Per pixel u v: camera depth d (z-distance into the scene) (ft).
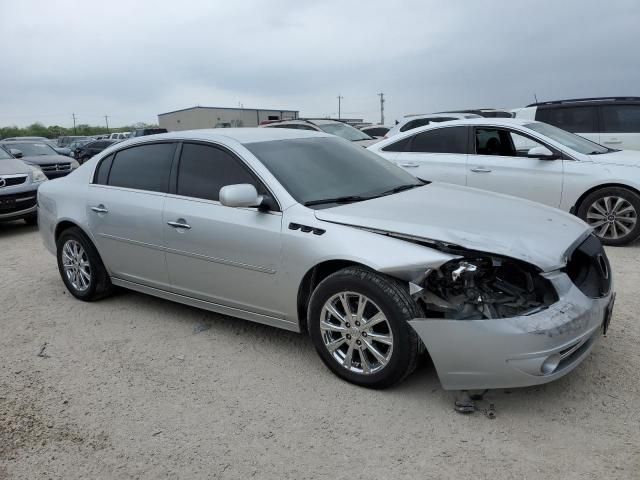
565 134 24.52
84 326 15.65
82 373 12.80
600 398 10.64
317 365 12.60
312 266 11.61
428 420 10.23
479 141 24.48
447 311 10.30
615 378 11.30
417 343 10.50
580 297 10.33
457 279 10.23
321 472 9.01
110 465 9.50
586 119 32.09
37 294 18.86
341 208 12.12
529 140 23.49
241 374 12.36
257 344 13.88
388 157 26.32
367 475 8.87
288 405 11.00
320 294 11.48
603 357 12.17
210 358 13.23
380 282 10.61
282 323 12.82
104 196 16.15
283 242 12.06
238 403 11.18
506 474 8.70
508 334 9.61
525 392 10.97
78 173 17.66
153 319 15.89
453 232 10.62
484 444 9.45
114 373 12.71
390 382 10.93
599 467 8.74
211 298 14.07
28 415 11.12
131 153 16.11
